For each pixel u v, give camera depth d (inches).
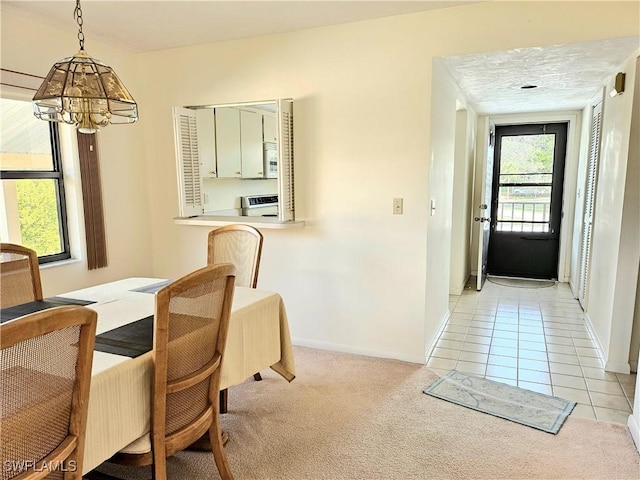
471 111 194.1
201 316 61.7
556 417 93.8
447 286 157.2
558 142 215.0
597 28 96.4
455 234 191.3
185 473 77.7
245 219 137.0
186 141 137.3
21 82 109.8
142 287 97.9
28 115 116.1
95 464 52.8
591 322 145.2
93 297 89.4
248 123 170.6
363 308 127.3
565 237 213.3
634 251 110.5
